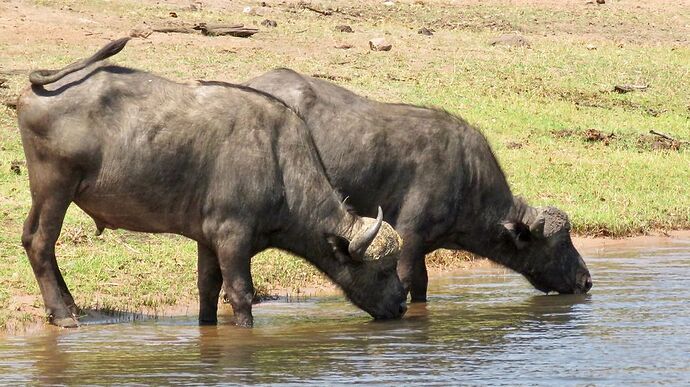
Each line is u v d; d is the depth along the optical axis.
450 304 39.06
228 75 76.00
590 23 110.06
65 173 32.53
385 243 34.88
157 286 38.97
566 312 37.06
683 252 49.94
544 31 104.94
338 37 91.31
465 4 114.75
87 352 30.64
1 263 39.56
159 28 86.25
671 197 61.12
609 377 28.02
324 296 40.75
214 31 86.88
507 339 32.72
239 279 33.75
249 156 33.19
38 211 33.25
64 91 32.44
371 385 27.28
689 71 92.62
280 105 34.34
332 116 37.56
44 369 28.66
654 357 30.14
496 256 40.69
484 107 76.62
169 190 32.91
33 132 32.53
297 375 28.23
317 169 34.44
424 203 38.25
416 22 103.19
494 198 39.91
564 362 29.67
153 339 32.50
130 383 27.33
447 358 30.20
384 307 35.75
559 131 74.00
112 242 43.91
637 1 122.81
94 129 32.31
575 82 86.44
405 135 38.22
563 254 40.75
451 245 40.53
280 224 34.16
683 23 113.81
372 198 38.03
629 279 43.38
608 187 62.16
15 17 84.69
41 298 36.03
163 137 32.53
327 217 34.47
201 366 29.09
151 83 33.00
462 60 88.31
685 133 77.38
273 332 33.72
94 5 91.69
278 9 100.94
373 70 82.25
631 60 94.44
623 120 78.44
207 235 33.53
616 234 54.31
